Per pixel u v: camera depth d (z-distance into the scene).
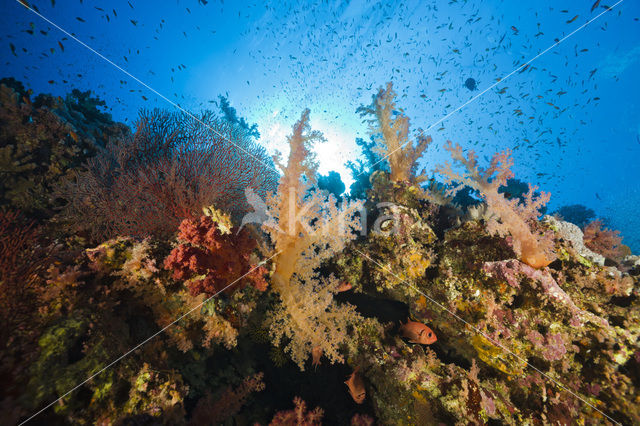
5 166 3.59
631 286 3.24
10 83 4.69
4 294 1.82
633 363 2.64
